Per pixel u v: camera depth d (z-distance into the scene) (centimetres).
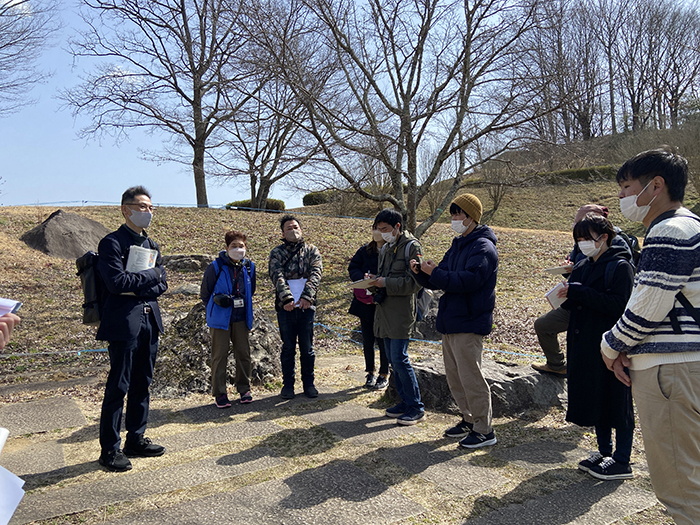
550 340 452
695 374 195
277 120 1097
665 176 215
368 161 1097
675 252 195
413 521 262
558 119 1171
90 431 411
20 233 1320
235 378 506
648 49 3825
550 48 1041
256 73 967
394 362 425
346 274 1296
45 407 471
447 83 1062
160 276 359
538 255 1619
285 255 524
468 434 376
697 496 196
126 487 303
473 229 384
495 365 500
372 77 1172
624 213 231
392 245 436
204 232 1600
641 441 381
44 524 259
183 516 266
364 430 406
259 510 273
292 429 409
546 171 1188
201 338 568
